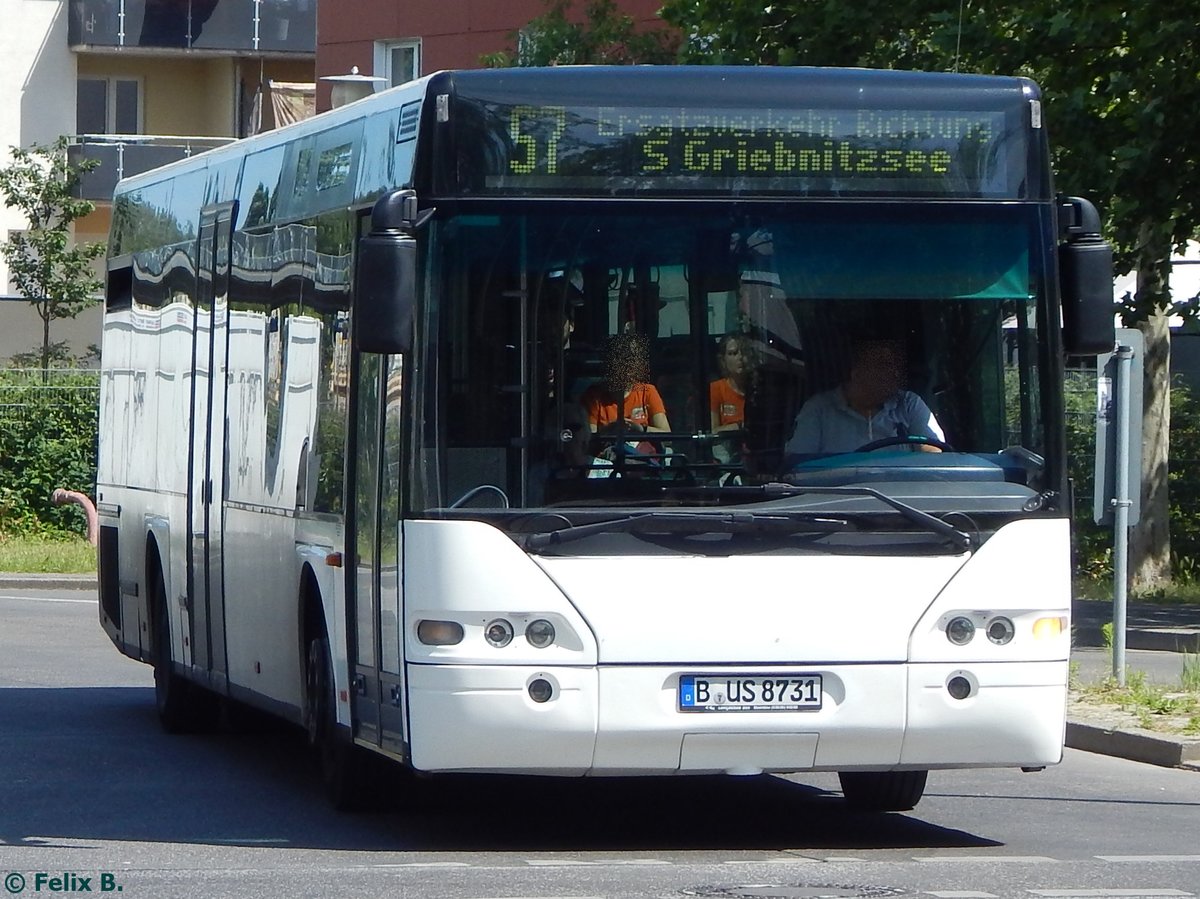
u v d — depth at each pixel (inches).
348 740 558.6
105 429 909.8
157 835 543.5
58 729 792.9
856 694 486.6
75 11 2758.4
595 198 491.8
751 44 1466.5
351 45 2134.6
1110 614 1283.2
